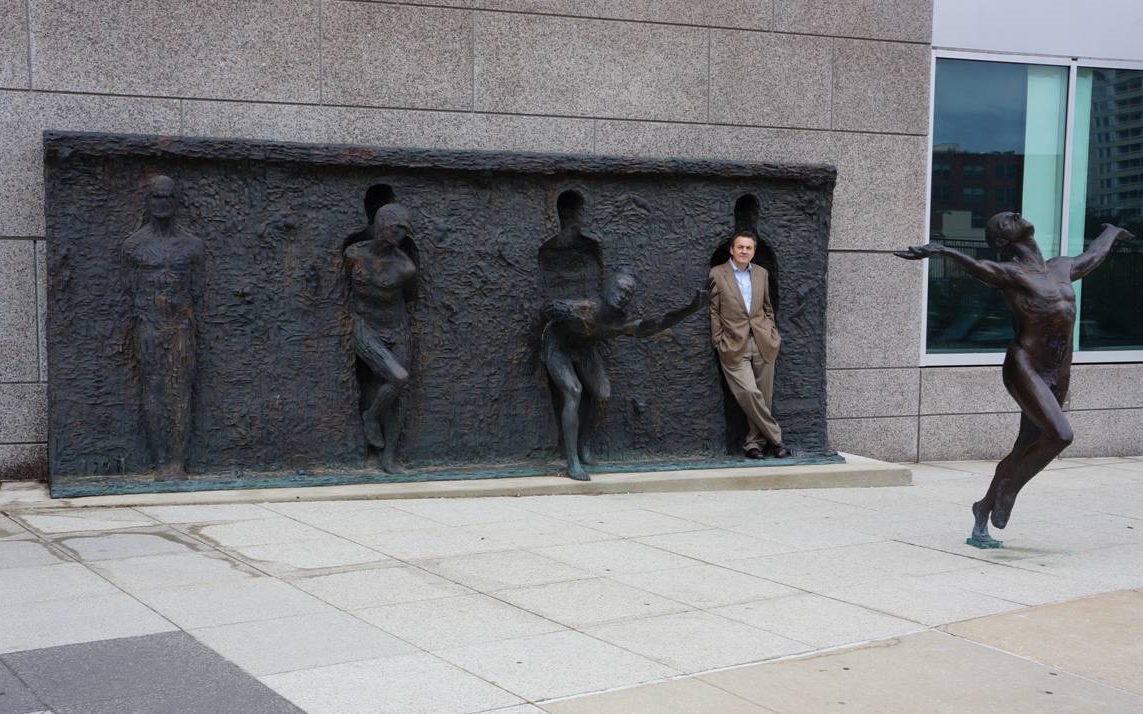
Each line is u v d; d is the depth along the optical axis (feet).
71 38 29.45
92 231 28.27
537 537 25.30
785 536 26.14
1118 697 16.20
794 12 36.24
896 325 37.99
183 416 28.71
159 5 30.09
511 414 31.78
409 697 15.44
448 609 19.56
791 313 34.50
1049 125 40.11
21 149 29.22
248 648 17.29
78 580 20.89
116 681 15.83
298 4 31.22
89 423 28.43
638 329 30.53
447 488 29.73
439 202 30.86
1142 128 41.29
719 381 33.88
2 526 25.27
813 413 34.81
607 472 32.01
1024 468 24.61
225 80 30.73
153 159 28.58
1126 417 41.27
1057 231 40.47
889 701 15.81
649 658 17.28
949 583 22.16
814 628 19.01
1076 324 40.96
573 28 33.91
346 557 23.00
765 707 15.43
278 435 29.78
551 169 31.55
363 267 29.60
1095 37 40.09
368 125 32.07
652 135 34.96
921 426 38.63
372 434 30.45
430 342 30.96
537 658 17.13
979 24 38.58
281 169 29.50
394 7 32.09
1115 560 24.40
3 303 29.32
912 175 37.88
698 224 33.40
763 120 36.14
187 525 25.59
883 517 28.73
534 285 31.81
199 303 29.04
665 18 34.83
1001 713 15.51
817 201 34.60
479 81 33.04
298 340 29.84
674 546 24.81
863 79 37.17
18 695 15.28
